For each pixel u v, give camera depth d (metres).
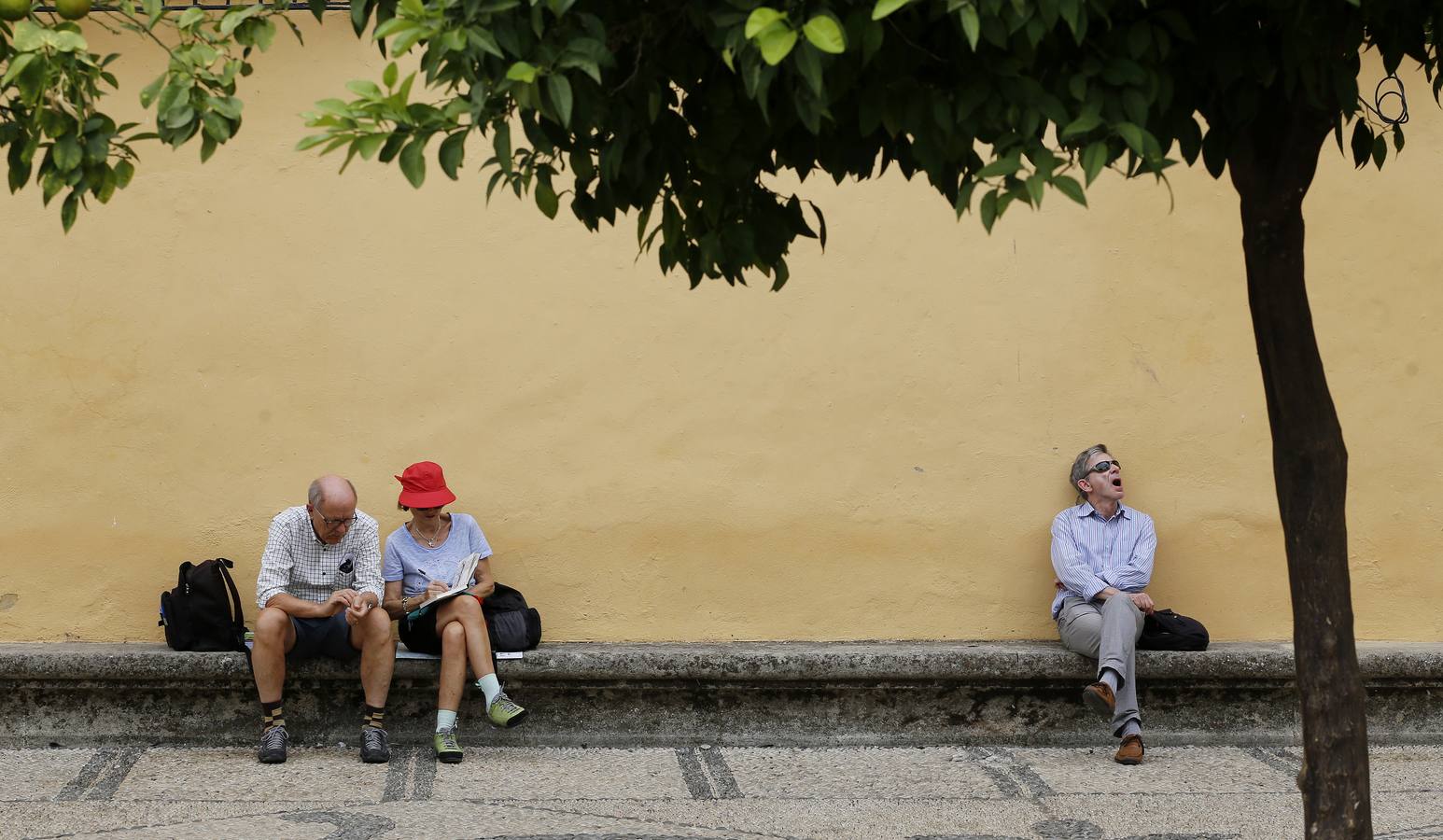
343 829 5.22
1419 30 3.33
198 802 5.60
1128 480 7.22
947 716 6.85
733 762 6.46
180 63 3.05
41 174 3.02
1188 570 7.22
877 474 7.16
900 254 7.19
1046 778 6.17
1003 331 7.20
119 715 6.59
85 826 5.25
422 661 6.60
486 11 2.61
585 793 5.84
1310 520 3.39
